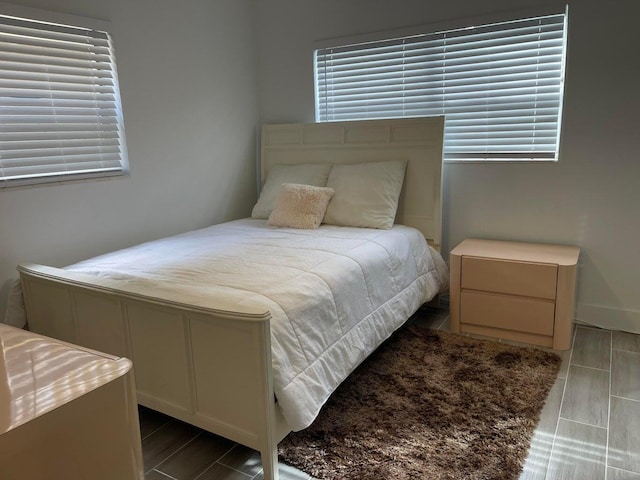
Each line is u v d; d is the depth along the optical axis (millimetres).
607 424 2020
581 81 2811
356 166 3352
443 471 1753
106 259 2492
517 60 3029
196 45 3363
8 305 2354
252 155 3977
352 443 1936
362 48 3506
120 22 2848
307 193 3221
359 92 3582
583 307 3055
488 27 3057
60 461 768
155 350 1904
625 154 2775
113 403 849
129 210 3008
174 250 2641
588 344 2785
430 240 3291
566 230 3027
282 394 1682
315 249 2553
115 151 2930
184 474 1819
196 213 3500
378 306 2469
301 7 3631
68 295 2143
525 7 2889
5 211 2402
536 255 2822
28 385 824
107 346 2078
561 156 2945
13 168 2447
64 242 2666
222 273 2170
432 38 3244
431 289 3055
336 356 2043
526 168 3062
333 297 2102
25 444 711
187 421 1896
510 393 2266
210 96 3512
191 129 3385
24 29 2434
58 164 2646
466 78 3197
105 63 2814
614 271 2934
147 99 3055
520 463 1787
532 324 2781
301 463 1835
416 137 3252
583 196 2936
